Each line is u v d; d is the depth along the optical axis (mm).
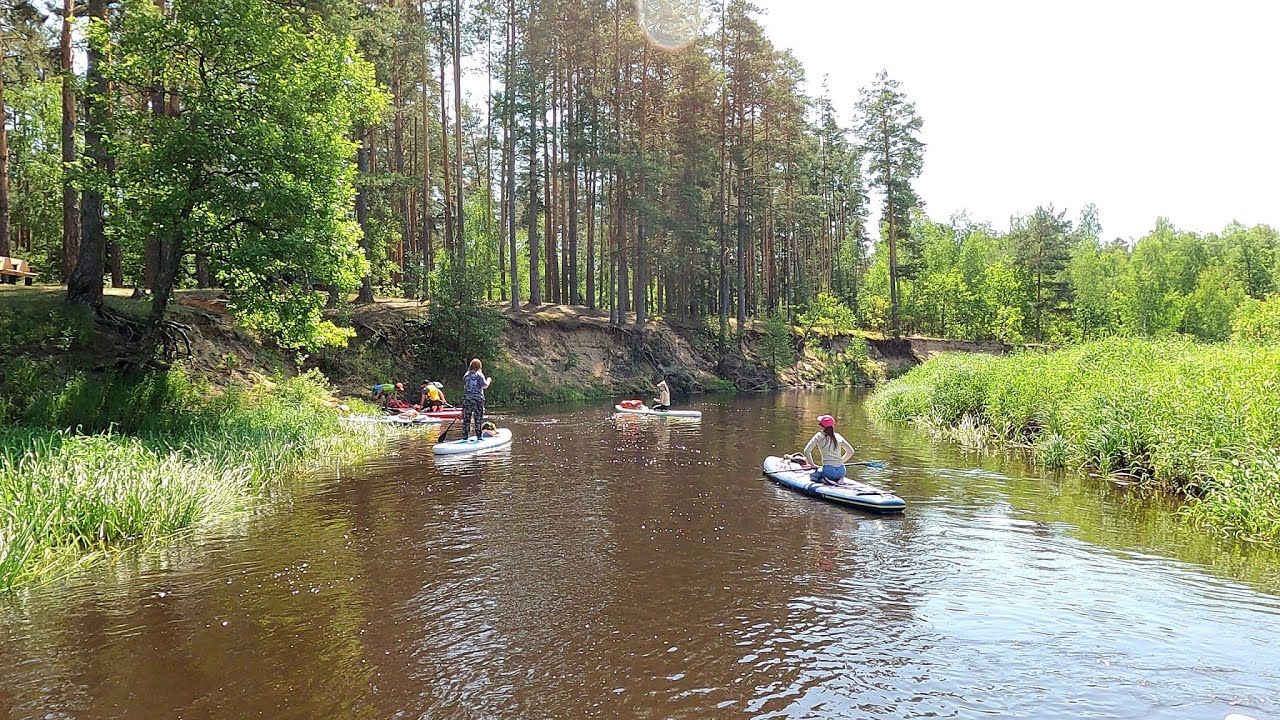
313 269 14625
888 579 7441
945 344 52812
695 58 37844
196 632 6031
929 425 20391
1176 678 5289
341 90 15789
